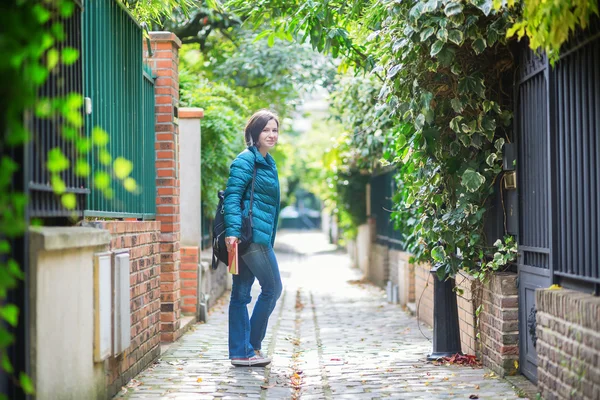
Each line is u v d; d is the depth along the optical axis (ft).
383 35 25.67
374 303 48.57
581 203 17.99
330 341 32.09
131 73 25.32
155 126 31.48
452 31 22.48
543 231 20.86
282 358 27.32
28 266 14.06
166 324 30.58
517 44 23.35
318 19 29.48
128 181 12.26
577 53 18.04
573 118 18.56
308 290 58.23
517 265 23.21
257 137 25.57
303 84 55.93
